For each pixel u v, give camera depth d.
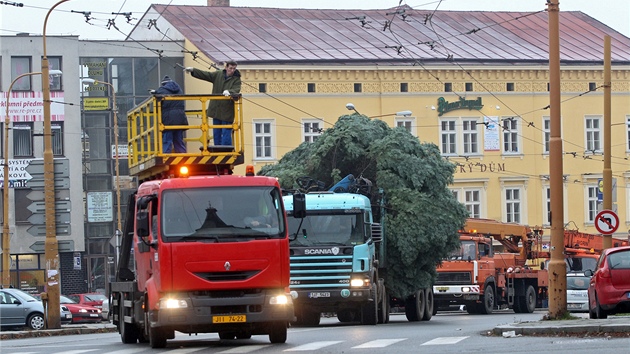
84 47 129.00
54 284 61.56
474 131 131.50
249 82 122.62
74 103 126.25
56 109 125.69
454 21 141.38
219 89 43.31
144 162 42.03
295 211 40.19
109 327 63.94
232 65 43.47
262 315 35.91
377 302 59.69
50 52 125.69
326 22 137.12
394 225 64.81
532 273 92.88
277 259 36.12
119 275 44.53
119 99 130.00
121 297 44.34
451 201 66.88
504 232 92.38
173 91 41.31
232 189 36.50
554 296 45.62
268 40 129.38
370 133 68.50
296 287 55.97
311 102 124.75
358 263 56.12
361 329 50.53
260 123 123.12
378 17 140.00
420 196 65.56
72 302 92.75
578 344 31.73
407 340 37.78
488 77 131.62
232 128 41.44
